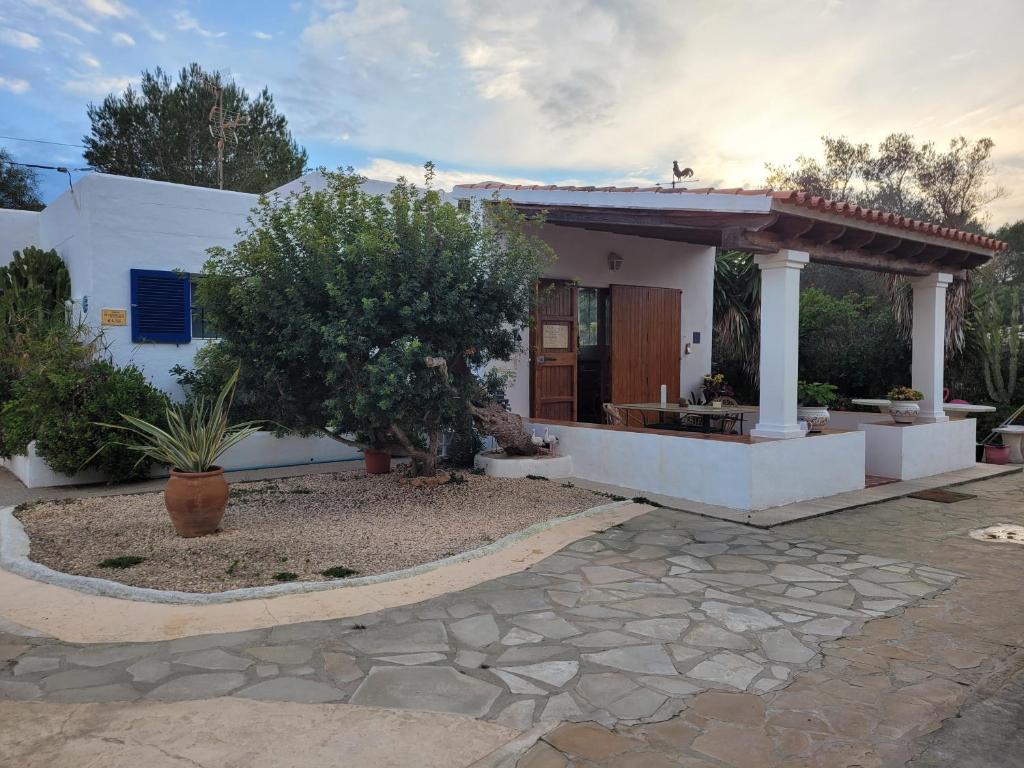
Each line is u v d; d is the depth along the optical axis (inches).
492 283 299.6
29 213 470.9
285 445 391.2
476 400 337.1
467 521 267.3
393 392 270.5
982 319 501.4
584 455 356.5
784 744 117.3
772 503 293.6
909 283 484.1
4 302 390.3
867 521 279.0
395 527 257.9
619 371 446.9
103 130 831.1
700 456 302.8
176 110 823.1
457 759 110.7
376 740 115.5
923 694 135.9
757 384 555.8
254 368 300.8
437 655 149.7
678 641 159.2
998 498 326.0
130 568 203.8
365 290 273.4
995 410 461.4
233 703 127.2
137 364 373.7
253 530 249.6
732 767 110.4
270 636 159.0
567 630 164.6
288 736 116.3
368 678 138.3
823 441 317.4
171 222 382.9
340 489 321.4
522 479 341.7
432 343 292.0
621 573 209.0
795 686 138.3
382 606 179.2
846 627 169.0
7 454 369.1
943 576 209.3
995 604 185.9
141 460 311.4
